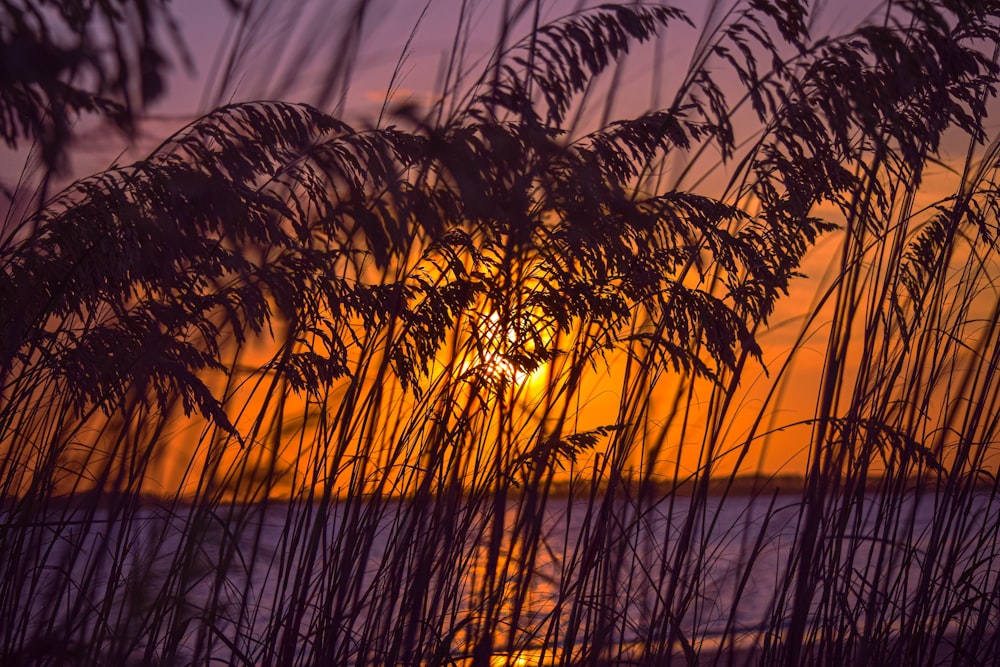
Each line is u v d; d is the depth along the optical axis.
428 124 1.63
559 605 2.08
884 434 2.17
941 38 2.21
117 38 0.95
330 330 1.95
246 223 1.64
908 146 2.25
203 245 1.65
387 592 2.04
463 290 2.09
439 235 1.81
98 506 1.71
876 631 2.20
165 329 1.66
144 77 0.97
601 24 2.00
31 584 1.72
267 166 1.65
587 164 1.92
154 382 1.65
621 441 2.11
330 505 2.01
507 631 2.07
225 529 1.71
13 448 1.84
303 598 1.95
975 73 2.28
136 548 1.70
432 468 2.10
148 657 1.64
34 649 1.61
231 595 1.85
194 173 1.60
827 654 2.18
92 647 1.62
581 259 2.08
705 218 2.13
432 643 2.06
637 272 2.13
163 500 1.74
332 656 1.96
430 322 2.09
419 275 2.18
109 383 1.70
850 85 2.18
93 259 1.66
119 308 1.72
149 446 1.72
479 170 1.71
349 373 1.98
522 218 1.85
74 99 0.95
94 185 1.60
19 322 1.75
